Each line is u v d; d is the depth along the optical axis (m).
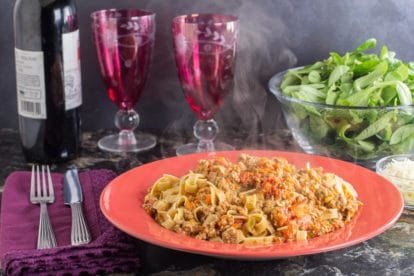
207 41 1.72
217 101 1.80
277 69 1.98
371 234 1.32
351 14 1.95
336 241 1.29
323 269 1.35
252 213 1.35
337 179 1.48
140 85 1.84
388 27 1.96
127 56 1.78
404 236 1.48
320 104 1.66
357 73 1.79
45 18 1.67
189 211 1.37
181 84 1.81
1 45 1.96
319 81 1.82
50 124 1.75
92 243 1.34
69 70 1.74
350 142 1.70
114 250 1.32
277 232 1.33
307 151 1.79
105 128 2.03
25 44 1.69
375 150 1.72
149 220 1.37
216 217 1.34
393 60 1.82
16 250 1.35
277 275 1.33
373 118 1.66
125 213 1.39
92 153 1.88
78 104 1.79
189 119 2.02
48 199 1.57
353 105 1.69
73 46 1.73
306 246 1.27
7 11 1.93
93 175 1.67
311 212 1.36
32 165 1.80
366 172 1.58
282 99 1.74
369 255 1.40
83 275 1.32
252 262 1.37
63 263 1.30
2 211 1.52
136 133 2.01
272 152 1.69
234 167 1.45
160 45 1.95
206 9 1.93
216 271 1.34
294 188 1.41
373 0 1.94
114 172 1.74
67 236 1.43
